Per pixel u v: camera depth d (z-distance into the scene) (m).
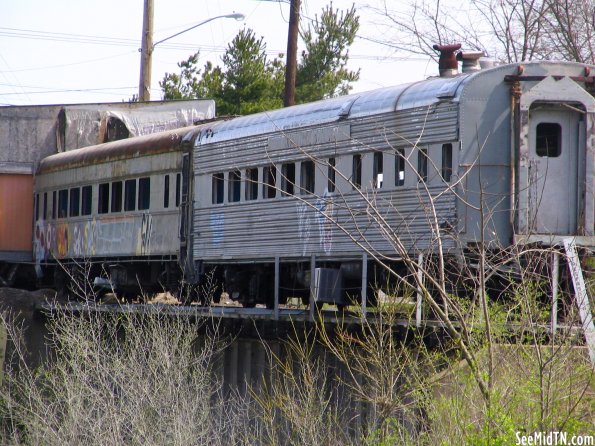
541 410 31.77
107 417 44.16
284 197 56.44
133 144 73.44
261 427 45.25
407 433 36.19
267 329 51.88
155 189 70.06
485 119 46.44
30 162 91.56
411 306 41.16
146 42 98.06
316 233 53.75
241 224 60.25
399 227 45.28
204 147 64.50
